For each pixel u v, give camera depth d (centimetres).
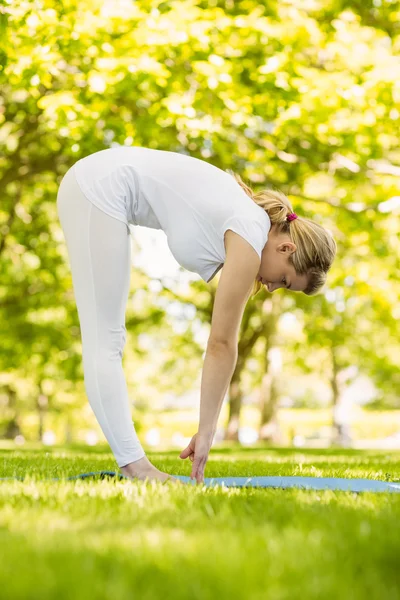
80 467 489
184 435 3694
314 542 182
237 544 175
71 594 136
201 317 1897
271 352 1806
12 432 2894
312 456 828
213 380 322
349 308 1662
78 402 2762
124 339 338
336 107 888
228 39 896
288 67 896
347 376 2262
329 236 333
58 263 1430
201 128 866
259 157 1005
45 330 1557
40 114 1039
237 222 314
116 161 338
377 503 262
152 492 267
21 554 166
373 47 980
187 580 147
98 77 809
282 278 330
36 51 802
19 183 1231
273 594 139
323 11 985
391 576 161
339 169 1088
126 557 164
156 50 823
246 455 858
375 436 3709
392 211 1070
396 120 940
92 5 812
